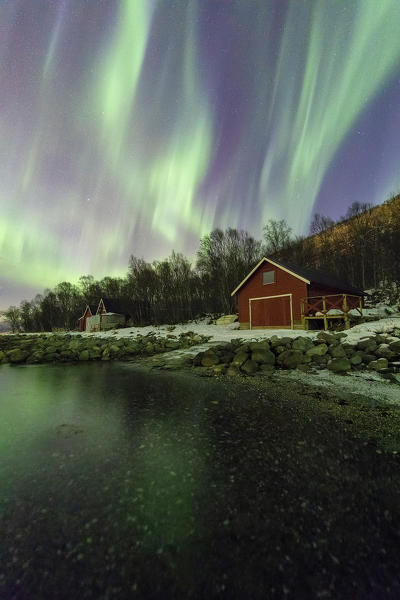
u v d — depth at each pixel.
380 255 33.88
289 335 14.95
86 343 20.23
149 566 2.07
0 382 9.87
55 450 4.16
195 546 2.25
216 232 41.50
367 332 11.84
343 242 39.81
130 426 5.05
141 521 2.57
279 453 3.84
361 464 3.50
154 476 3.37
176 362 12.34
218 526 2.48
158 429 4.86
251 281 21.77
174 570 2.03
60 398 7.21
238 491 3.01
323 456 3.72
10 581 1.97
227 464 3.60
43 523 2.58
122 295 50.84
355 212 39.91
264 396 6.60
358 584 1.89
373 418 4.96
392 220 34.22
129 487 3.14
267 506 2.75
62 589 1.90
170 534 2.39
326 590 1.85
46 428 5.06
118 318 41.66
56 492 3.08
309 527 2.45
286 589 1.86
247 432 4.59
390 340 10.20
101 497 2.97
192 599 1.80
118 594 1.85
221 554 2.17
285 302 19.59
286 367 9.75
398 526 2.45
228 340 16.45
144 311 43.69
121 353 16.59
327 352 10.27
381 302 26.00
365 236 36.69
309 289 18.97
